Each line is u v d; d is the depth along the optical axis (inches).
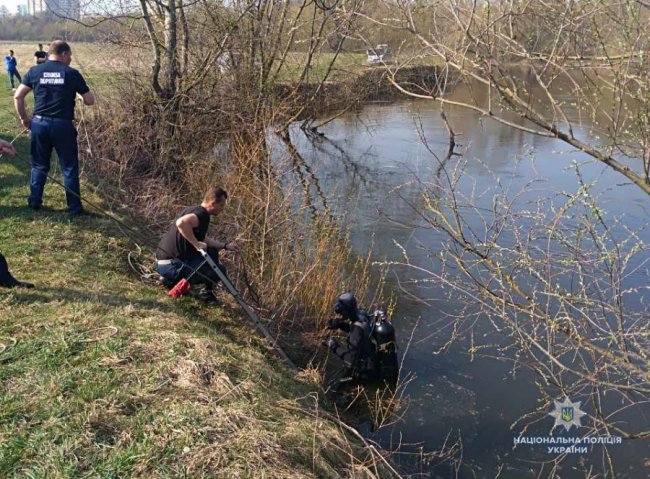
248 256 264.5
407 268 323.9
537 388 219.0
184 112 416.8
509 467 182.9
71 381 143.6
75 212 271.0
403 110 912.9
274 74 572.7
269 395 166.9
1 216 258.4
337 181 524.1
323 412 183.0
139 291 218.4
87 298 195.6
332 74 719.7
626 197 409.1
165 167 385.1
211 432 133.3
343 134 757.3
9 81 765.3
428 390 220.1
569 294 151.1
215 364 165.6
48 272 213.6
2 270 189.9
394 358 226.4
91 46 450.6
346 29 297.7
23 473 114.3
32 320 171.6
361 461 161.6
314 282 264.5
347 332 243.3
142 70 430.0
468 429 199.9
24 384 141.0
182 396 145.3
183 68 447.5
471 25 139.6
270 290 254.8
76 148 261.3
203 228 221.6
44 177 265.1
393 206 443.2
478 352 243.6
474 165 542.0
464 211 397.7
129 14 426.0
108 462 119.6
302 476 129.3
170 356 162.2
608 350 157.5
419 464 183.3
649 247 165.3
